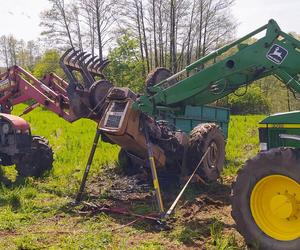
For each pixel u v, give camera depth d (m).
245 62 6.18
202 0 45.12
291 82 5.83
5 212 6.64
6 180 8.87
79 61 9.03
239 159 12.02
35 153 9.24
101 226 6.11
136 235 5.75
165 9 44.62
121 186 8.70
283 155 4.92
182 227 6.02
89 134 17.34
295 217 4.97
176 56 47.41
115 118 7.24
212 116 12.80
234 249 5.15
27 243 5.32
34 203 7.20
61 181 8.99
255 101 44.78
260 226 5.09
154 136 7.93
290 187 5.00
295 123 5.34
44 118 26.09
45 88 9.17
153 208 6.96
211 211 6.91
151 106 7.05
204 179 8.24
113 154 11.91
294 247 4.81
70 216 6.64
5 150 8.83
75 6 42.91
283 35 5.91
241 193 5.20
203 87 6.61
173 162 8.36
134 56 41.28
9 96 9.50
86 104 8.59
